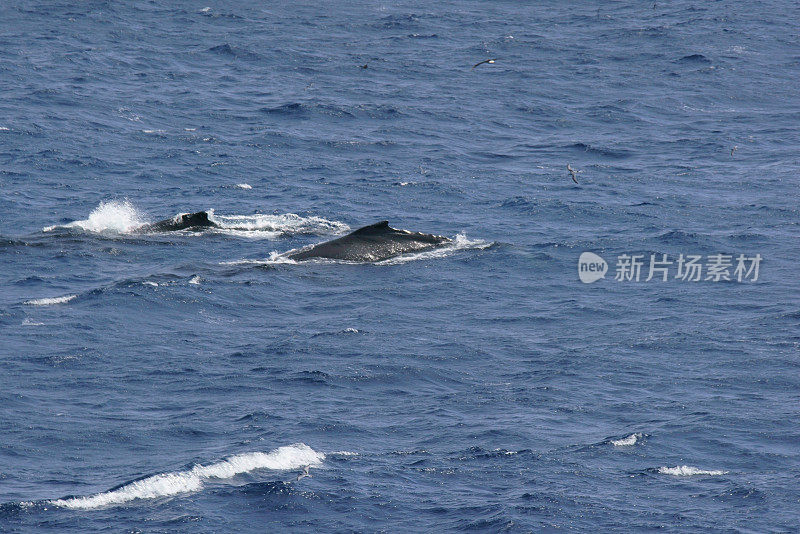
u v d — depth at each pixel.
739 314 89.62
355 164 157.38
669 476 57.31
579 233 120.62
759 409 67.62
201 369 74.81
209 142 168.38
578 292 97.38
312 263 105.88
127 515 51.06
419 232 116.00
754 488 55.50
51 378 72.06
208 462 56.88
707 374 74.62
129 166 150.88
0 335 80.56
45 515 50.91
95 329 83.00
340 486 54.88
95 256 106.19
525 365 76.94
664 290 97.75
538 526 50.97
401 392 71.12
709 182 148.75
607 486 55.84
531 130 187.88
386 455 59.75
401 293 96.25
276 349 79.50
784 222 125.69
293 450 59.38
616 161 164.12
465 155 166.50
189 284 95.19
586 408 68.12
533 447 61.34
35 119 175.50
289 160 158.88
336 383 72.38
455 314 90.31
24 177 141.38
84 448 60.41
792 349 79.75
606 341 82.50
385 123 188.12
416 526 51.09
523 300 94.88
